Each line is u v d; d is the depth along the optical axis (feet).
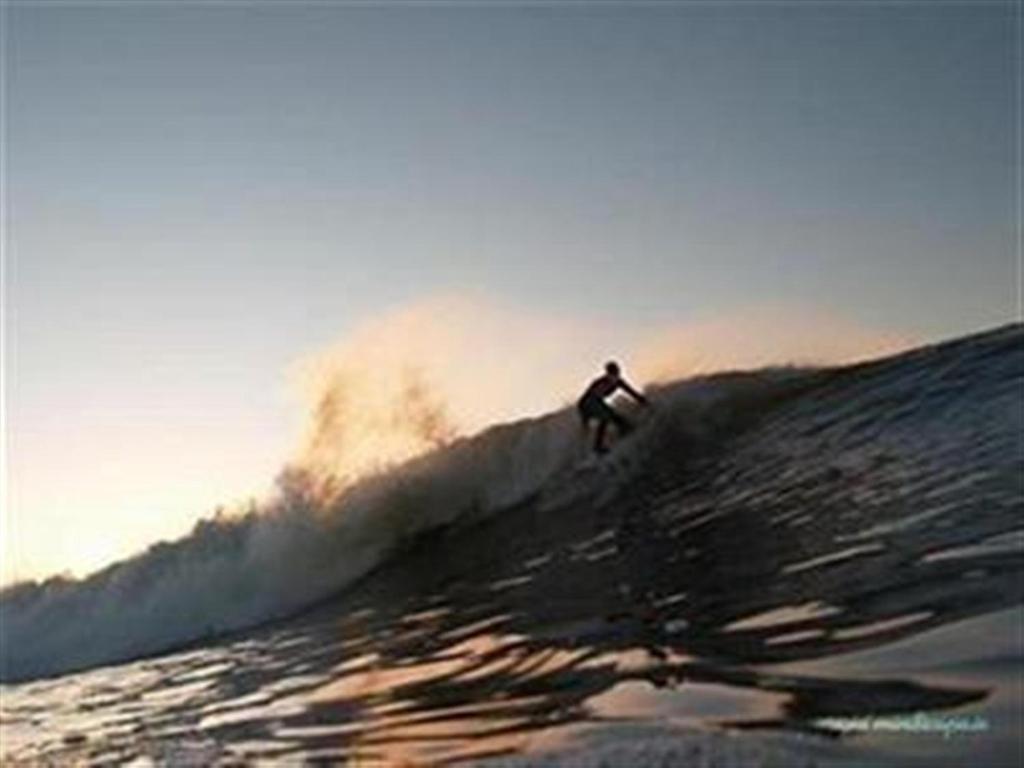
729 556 36.11
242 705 35.45
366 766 23.38
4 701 51.03
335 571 62.59
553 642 31.45
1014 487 34.04
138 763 29.40
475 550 54.80
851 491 39.52
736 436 55.11
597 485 56.75
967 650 21.93
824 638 24.81
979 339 56.59
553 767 20.22
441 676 31.19
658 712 22.29
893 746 18.29
